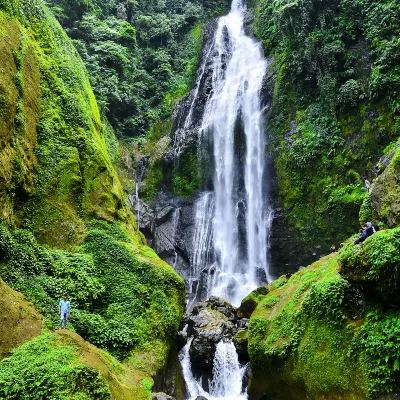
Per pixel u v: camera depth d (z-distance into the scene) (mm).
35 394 7570
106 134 25875
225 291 21984
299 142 22000
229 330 15375
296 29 23156
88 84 21828
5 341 8867
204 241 24469
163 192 26516
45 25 18969
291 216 21688
